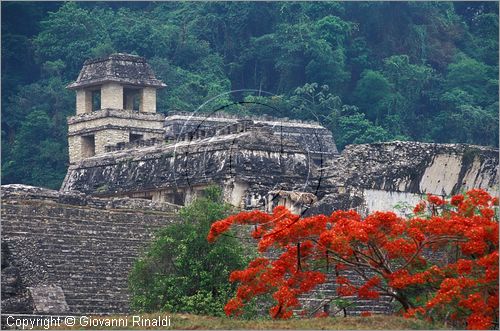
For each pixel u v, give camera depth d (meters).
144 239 103.69
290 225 84.38
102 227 103.00
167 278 89.62
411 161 132.88
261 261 86.62
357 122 193.62
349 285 86.50
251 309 85.94
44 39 198.00
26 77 198.75
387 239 84.31
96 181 140.25
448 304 79.50
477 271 82.06
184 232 92.31
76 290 96.38
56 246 99.81
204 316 83.06
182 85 195.62
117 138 154.12
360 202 128.88
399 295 84.19
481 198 87.56
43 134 187.25
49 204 102.31
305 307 96.50
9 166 185.25
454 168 134.75
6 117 192.00
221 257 90.62
